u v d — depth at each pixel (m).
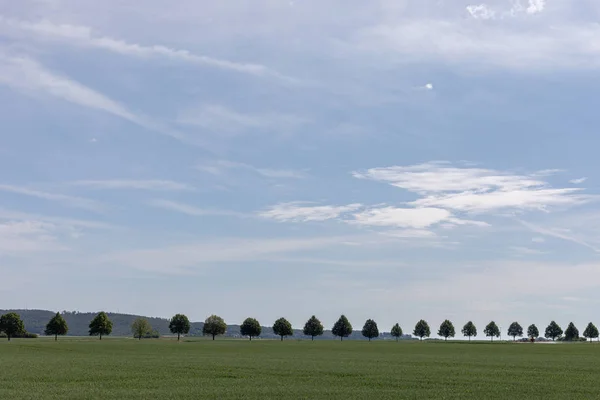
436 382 49.97
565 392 43.16
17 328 187.12
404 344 163.88
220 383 48.78
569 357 91.94
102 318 199.12
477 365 71.19
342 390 43.88
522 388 45.59
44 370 60.91
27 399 38.47
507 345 155.62
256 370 61.62
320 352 107.94
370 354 100.88
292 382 49.66
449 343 176.88
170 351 107.69
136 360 78.56
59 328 188.88
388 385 47.59
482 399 39.19
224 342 175.62
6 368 63.59
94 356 89.19
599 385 47.88
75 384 47.78
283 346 140.25
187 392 42.34
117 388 45.03
